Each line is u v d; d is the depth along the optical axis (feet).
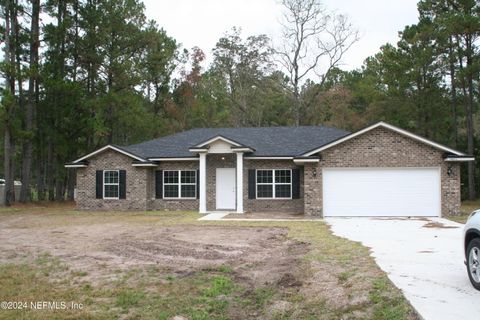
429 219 63.00
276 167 79.10
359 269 27.76
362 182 68.44
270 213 75.15
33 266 32.35
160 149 87.15
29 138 98.27
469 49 98.99
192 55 154.92
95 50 112.37
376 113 132.87
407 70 114.42
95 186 84.48
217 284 26.58
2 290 25.75
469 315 18.13
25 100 108.88
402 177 67.62
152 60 125.80
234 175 81.30
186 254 36.88
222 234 49.44
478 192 110.11
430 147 67.05
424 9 110.83
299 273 28.58
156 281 27.55
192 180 82.94
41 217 72.79
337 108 143.23
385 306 20.63
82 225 60.13
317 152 69.36
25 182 103.65
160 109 147.64
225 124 170.71
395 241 40.65
